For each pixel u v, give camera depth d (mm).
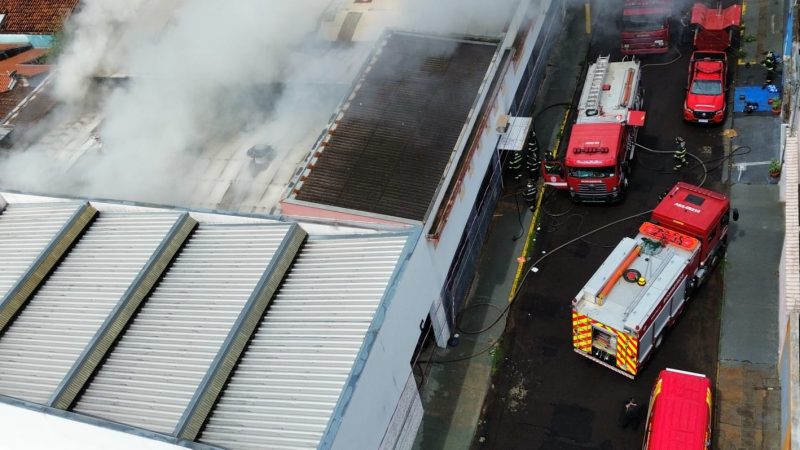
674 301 13719
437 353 15078
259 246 12766
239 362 11336
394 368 11875
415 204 13414
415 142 14750
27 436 11781
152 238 13352
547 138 19328
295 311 11820
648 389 13578
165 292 12555
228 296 12055
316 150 14883
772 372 13336
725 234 15062
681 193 14766
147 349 11688
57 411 10875
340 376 10602
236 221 13367
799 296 11930
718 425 12844
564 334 14820
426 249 12969
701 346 14039
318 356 10992
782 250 14672
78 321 12266
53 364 11688
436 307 14039
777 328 13922
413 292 12438
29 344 12203
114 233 13836
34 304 12938
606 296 13367
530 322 15203
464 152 14906
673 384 12344
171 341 11664
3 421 11703
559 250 16422
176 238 13188
